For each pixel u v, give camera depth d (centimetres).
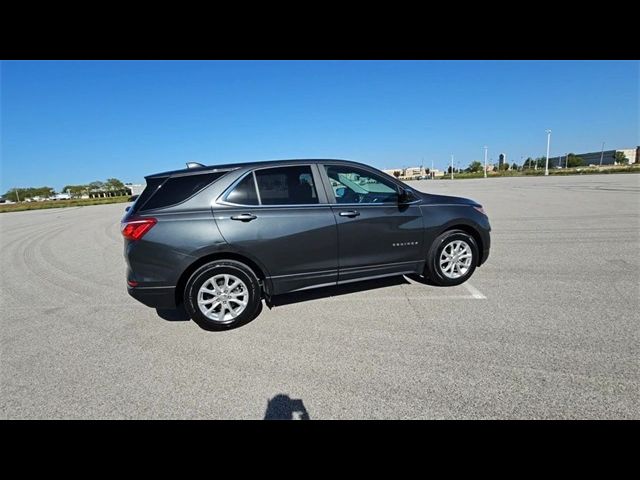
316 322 358
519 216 1084
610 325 321
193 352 311
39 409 240
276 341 322
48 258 761
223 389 255
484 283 457
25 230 1348
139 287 337
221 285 352
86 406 242
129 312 416
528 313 356
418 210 419
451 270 446
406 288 448
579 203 1373
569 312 354
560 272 494
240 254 349
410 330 330
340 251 382
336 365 277
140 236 331
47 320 397
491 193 2064
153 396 250
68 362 301
